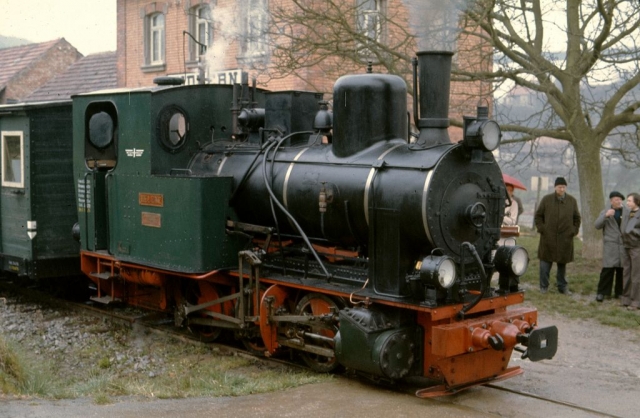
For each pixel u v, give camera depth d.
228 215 7.89
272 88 17.17
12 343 7.41
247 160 7.97
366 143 6.87
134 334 9.12
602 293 10.71
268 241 7.55
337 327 6.77
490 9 11.33
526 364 7.70
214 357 7.99
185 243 7.80
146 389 6.34
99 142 9.16
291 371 7.29
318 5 13.85
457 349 6.06
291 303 7.48
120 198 8.77
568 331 9.14
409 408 5.91
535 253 15.48
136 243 8.52
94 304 10.83
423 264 6.06
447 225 6.24
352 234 6.87
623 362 7.77
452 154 6.28
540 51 13.03
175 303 8.78
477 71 12.81
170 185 7.96
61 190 10.51
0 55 31.12
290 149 7.65
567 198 11.27
